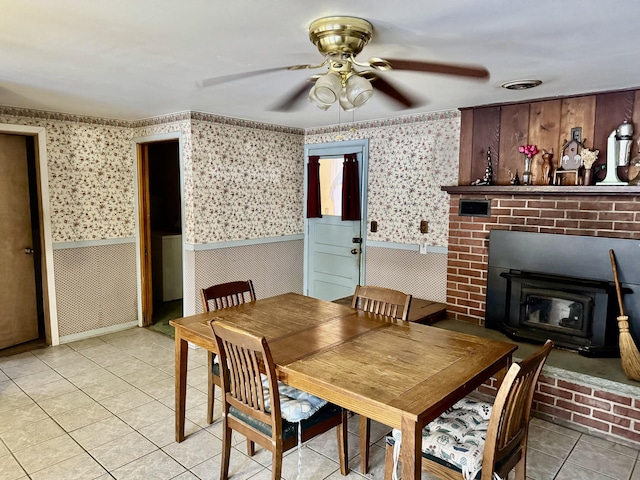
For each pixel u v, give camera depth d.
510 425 1.78
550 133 3.35
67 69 2.57
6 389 3.35
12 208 4.09
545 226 3.35
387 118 4.33
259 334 2.37
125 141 4.61
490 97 3.31
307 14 1.76
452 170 3.95
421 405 1.60
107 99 3.45
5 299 4.12
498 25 1.86
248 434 2.14
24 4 1.66
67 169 4.19
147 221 4.84
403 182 4.31
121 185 4.62
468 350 2.15
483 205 3.66
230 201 4.40
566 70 2.56
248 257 4.66
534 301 3.35
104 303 4.61
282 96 3.30
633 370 2.70
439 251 4.11
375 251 4.62
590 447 2.66
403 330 2.45
